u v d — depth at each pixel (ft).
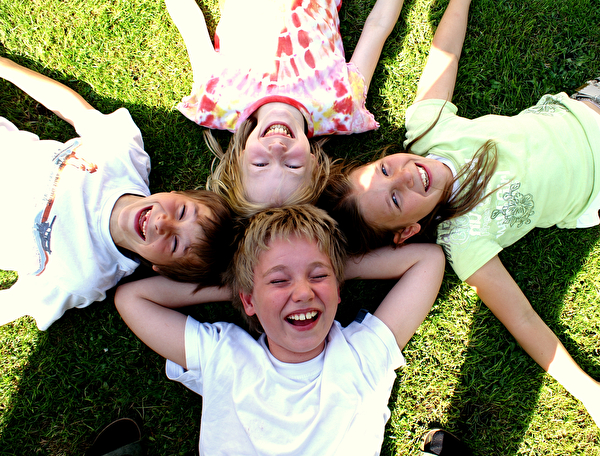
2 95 6.71
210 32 6.96
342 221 6.00
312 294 4.89
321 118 6.22
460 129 6.32
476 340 6.72
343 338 5.68
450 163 6.16
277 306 4.96
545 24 6.89
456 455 6.34
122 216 5.56
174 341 5.64
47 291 5.98
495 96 6.91
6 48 6.76
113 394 6.52
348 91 6.19
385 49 6.98
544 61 6.89
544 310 6.72
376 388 5.45
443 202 6.08
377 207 5.71
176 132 6.82
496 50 6.90
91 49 6.83
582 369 6.59
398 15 6.75
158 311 5.84
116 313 6.56
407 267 6.12
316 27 6.10
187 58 6.88
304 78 6.05
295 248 5.03
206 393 5.43
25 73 6.34
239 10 6.18
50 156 6.03
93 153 6.11
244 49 6.10
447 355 6.74
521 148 6.20
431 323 6.76
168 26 6.86
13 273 6.59
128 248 6.06
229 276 5.96
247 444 5.19
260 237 5.14
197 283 6.05
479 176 6.07
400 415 6.67
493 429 6.63
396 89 6.95
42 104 6.68
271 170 5.33
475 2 6.91
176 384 6.53
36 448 6.33
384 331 5.68
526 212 6.16
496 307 6.19
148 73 6.85
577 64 6.86
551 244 6.77
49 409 6.41
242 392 5.31
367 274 6.25
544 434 6.62
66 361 6.51
